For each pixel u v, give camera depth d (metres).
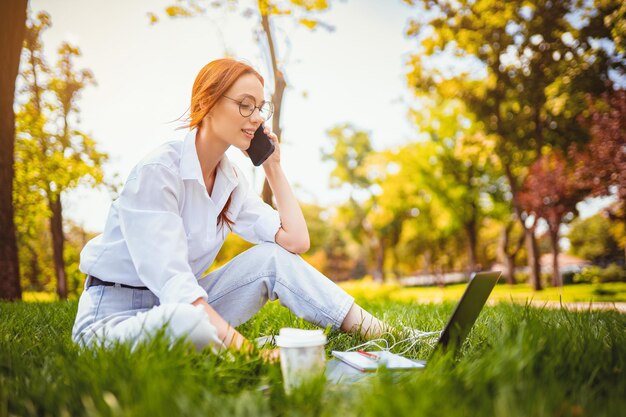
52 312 3.99
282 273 2.48
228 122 2.23
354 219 43.75
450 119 25.92
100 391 1.44
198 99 2.24
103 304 2.20
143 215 2.10
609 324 2.89
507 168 21.50
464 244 41.50
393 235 40.09
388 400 1.29
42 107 16.25
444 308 4.76
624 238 20.83
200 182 2.26
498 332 2.27
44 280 23.17
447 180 26.89
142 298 2.22
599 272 24.19
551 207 20.23
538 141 20.02
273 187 2.70
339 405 1.39
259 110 2.29
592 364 1.76
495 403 1.33
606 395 1.52
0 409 1.35
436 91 20.66
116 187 16.61
